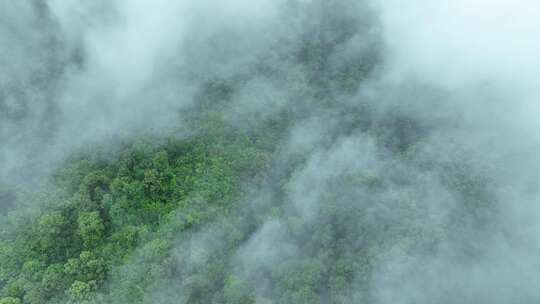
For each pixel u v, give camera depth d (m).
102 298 72.06
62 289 73.44
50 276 73.12
